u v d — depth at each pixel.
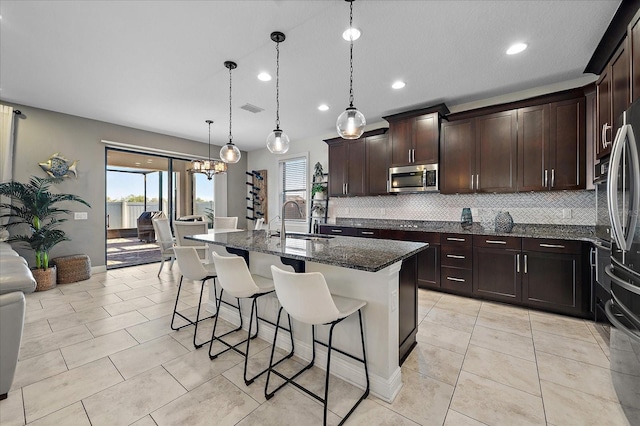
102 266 4.68
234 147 3.35
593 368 1.96
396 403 1.64
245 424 1.48
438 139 3.80
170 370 1.96
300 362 2.07
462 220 3.90
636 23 1.77
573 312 2.81
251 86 3.31
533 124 3.20
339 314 1.51
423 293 3.60
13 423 1.48
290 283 1.46
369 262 1.54
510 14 2.06
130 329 2.60
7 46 2.48
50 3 1.96
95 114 4.30
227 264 1.84
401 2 1.95
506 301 3.16
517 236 3.09
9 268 1.83
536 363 2.02
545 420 1.50
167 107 4.01
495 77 3.08
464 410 1.58
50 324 2.70
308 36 2.34
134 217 5.33
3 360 1.63
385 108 4.06
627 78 1.91
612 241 1.72
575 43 2.41
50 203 3.84
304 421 1.51
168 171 5.75
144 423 1.49
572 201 3.23
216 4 1.98
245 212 6.98
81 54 2.62
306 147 5.82
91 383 1.81
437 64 2.80
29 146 3.95
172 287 3.90
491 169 3.45
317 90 3.43
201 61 2.74
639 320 1.36
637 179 1.45
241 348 2.27
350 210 5.14
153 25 2.21
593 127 2.88
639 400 1.37
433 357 2.11
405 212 4.50
